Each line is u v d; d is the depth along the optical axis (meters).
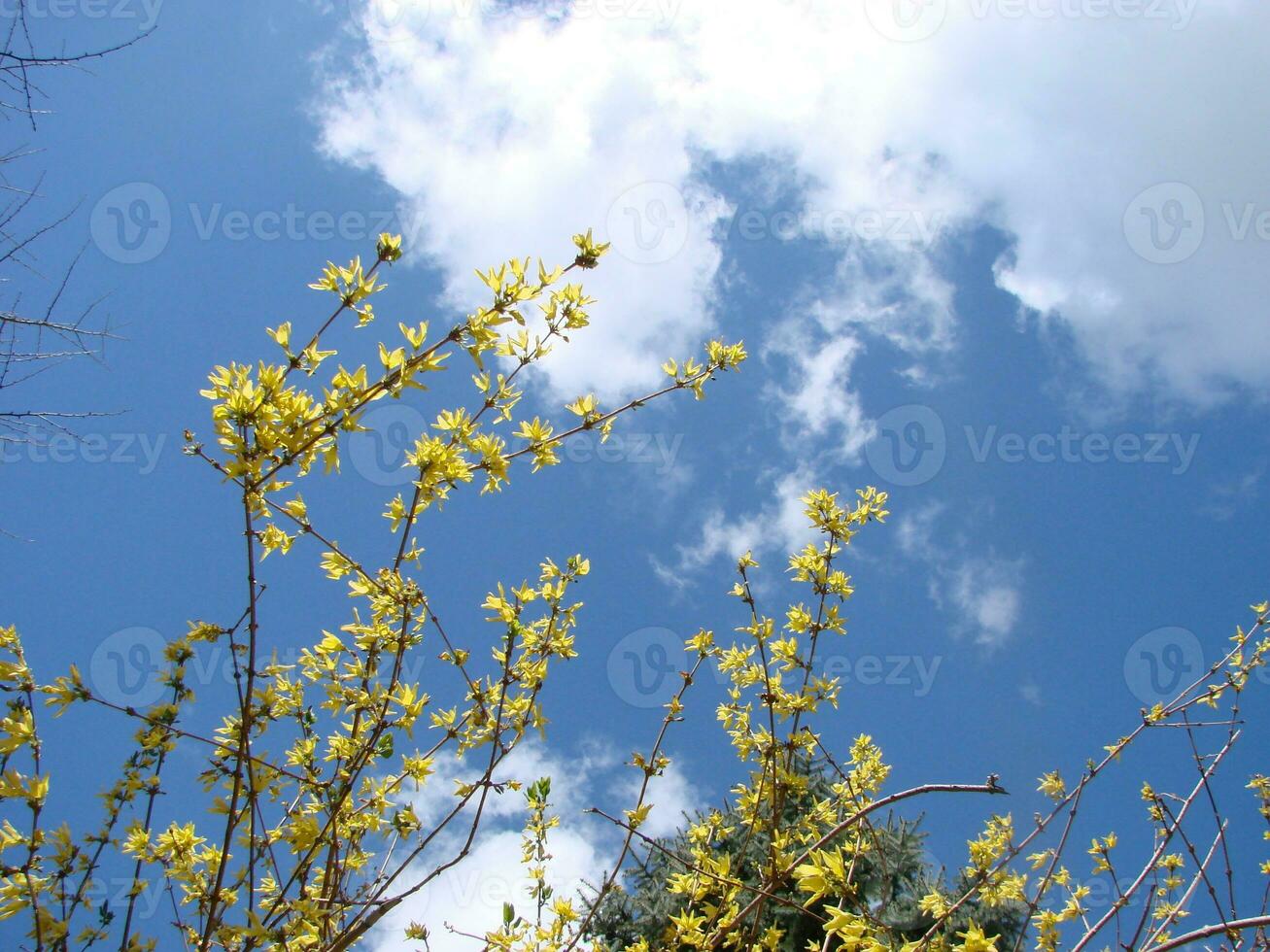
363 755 2.76
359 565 2.87
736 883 3.33
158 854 2.96
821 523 3.98
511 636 3.23
